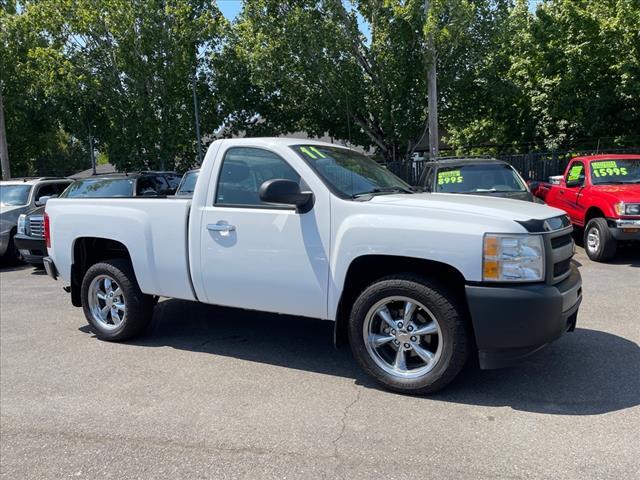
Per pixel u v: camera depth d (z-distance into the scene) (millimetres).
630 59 16578
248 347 5262
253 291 4566
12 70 21875
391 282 3996
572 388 4082
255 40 18562
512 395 3994
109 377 4609
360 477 3023
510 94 19062
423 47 16750
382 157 21875
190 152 22391
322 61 18391
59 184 12812
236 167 4668
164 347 5336
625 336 5207
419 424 3604
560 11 17891
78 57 19906
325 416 3764
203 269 4762
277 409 3896
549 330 3709
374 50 18797
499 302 3662
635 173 9703
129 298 5340
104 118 22234
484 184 9133
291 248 4320
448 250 3766
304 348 5199
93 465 3252
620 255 9734
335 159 4770
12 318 6754
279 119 22328
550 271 3779
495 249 3686
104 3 18953
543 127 20750
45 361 5062
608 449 3229
